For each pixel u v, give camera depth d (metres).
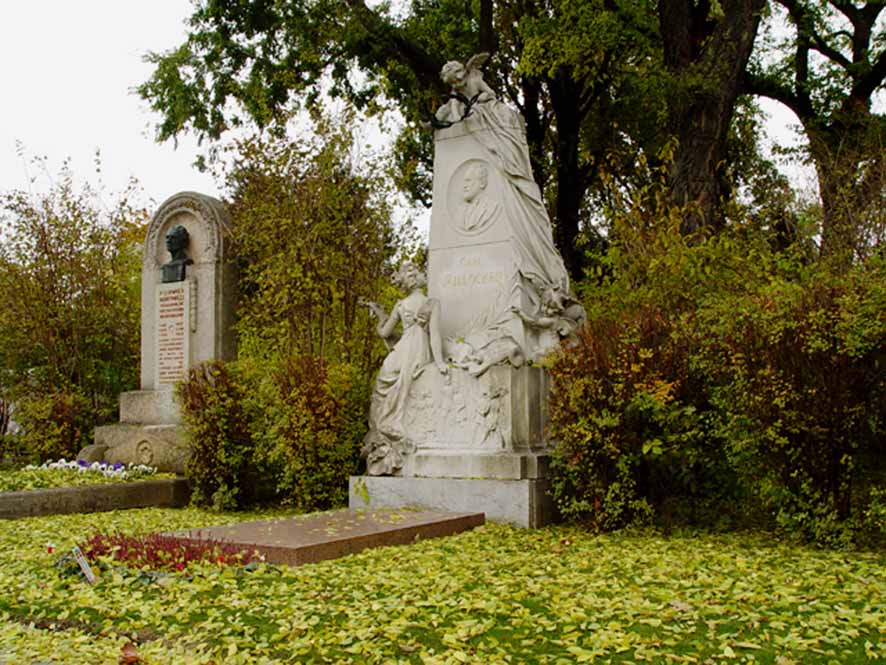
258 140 14.70
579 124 22.12
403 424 10.47
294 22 19.22
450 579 6.30
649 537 8.60
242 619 5.31
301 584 6.16
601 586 6.13
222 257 14.16
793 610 5.48
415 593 5.89
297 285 13.80
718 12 14.40
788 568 6.87
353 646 4.70
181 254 14.35
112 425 14.22
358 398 11.45
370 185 14.94
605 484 9.00
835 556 7.42
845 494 7.96
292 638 4.92
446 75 11.45
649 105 17.48
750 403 8.09
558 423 9.10
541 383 10.02
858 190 15.90
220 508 11.41
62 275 17.09
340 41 18.91
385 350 13.76
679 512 9.45
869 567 6.85
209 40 19.64
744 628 5.04
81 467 12.93
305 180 14.43
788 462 8.13
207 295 14.07
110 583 6.32
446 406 10.20
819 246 14.54
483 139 11.12
